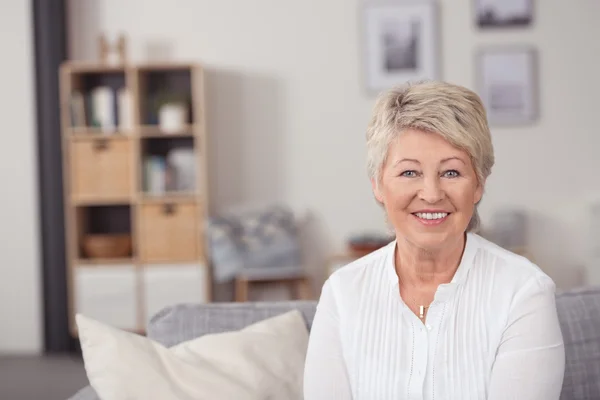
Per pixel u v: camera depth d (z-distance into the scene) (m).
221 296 5.11
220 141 5.18
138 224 4.79
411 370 1.34
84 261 4.80
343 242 5.20
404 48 5.12
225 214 4.90
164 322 1.86
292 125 5.18
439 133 1.26
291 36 5.16
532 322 1.29
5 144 5.07
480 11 5.10
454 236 1.29
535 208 5.16
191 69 4.99
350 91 5.16
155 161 4.81
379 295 1.40
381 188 1.35
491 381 1.30
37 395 4.07
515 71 5.11
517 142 5.15
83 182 4.78
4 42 5.04
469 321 1.33
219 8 5.15
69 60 5.10
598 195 5.12
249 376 1.63
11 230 5.09
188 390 1.58
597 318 1.80
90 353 1.61
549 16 5.11
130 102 4.75
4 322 5.11
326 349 1.39
